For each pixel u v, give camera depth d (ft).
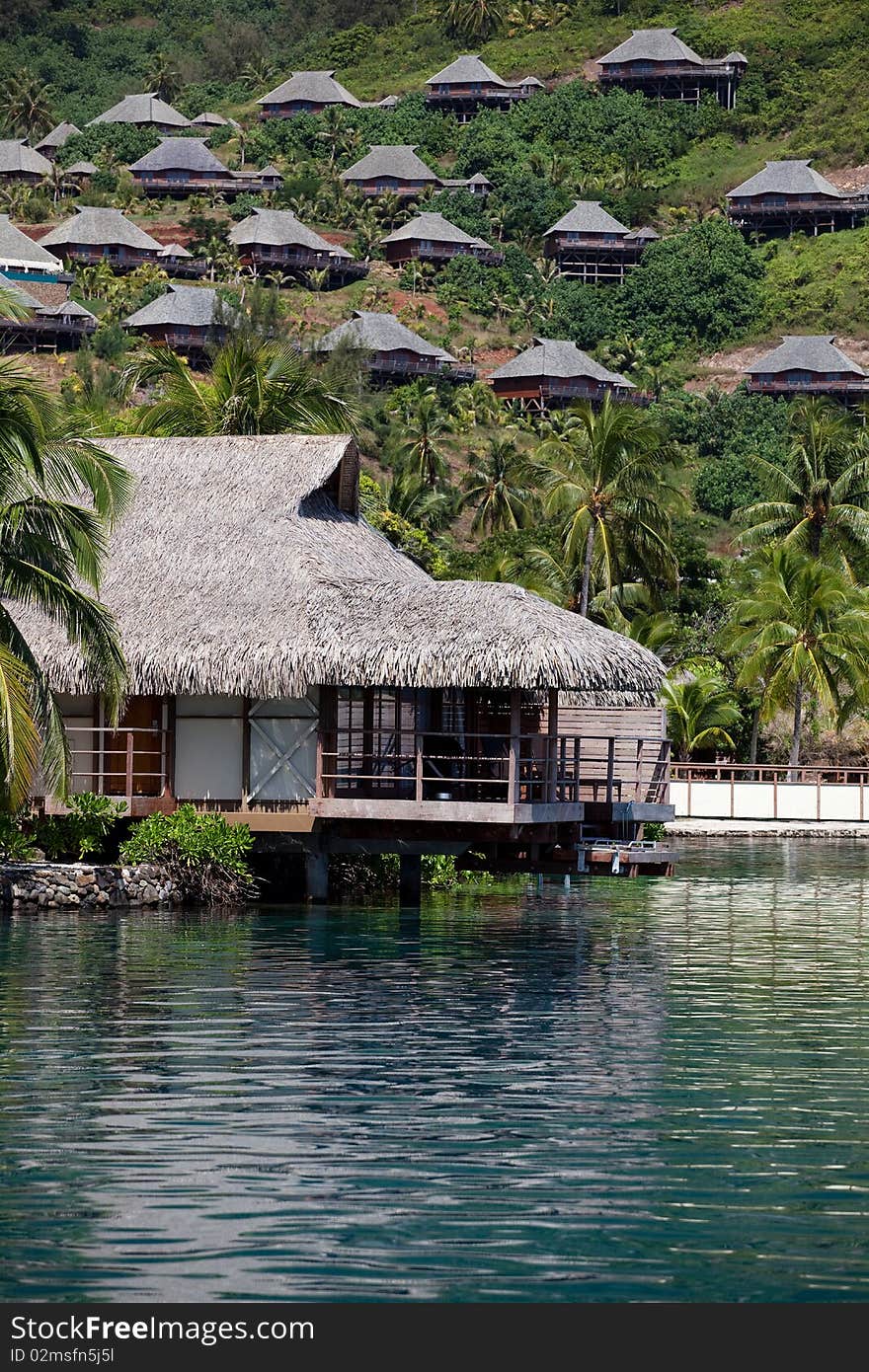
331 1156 74.33
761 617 329.11
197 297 647.15
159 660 160.76
